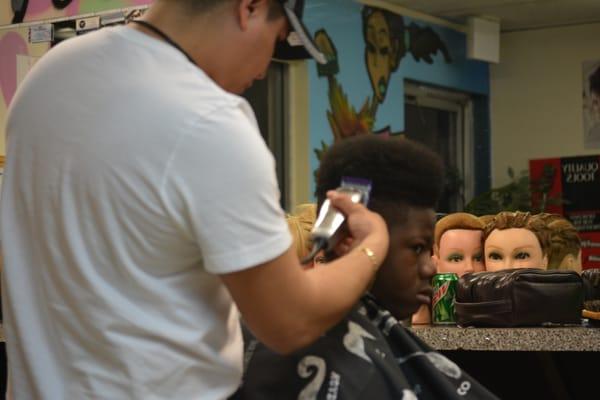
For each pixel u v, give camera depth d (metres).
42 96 1.57
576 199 9.41
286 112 7.82
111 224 1.49
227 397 1.57
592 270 2.52
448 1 8.69
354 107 8.19
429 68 9.03
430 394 1.67
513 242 3.12
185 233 1.47
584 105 9.51
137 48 1.53
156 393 1.50
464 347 2.08
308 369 1.61
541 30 9.66
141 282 1.49
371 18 8.38
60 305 1.55
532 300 2.15
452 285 2.52
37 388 1.57
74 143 1.51
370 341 1.63
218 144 1.45
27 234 1.60
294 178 7.79
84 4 3.19
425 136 9.24
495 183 9.77
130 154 1.47
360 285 1.55
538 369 2.39
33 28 3.26
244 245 1.45
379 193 1.71
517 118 9.71
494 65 9.80
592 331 2.00
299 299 1.48
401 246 1.72
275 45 1.67
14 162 1.60
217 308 1.55
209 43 1.54
